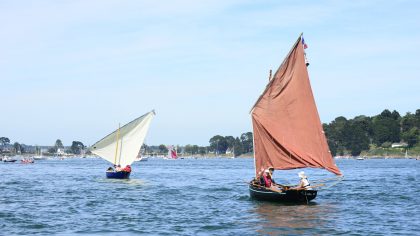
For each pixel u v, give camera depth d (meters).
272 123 47.72
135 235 33.84
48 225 37.28
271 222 38.22
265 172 47.75
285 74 46.81
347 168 158.62
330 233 34.34
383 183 78.88
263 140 48.38
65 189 66.50
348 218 40.00
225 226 36.81
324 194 58.66
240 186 73.56
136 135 84.56
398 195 57.56
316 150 45.56
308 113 45.78
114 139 85.56
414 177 99.06
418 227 36.34
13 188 68.31
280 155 47.44
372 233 34.34
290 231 35.00
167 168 164.12
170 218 40.41
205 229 35.78
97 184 76.31
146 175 108.88
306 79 45.66
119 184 76.69
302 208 45.25
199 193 60.81
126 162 85.75
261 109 48.28
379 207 46.44
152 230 35.47
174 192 62.31
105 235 33.81
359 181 84.69
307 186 45.97
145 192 62.22
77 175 107.06
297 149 46.47
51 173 118.50
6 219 39.72
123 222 38.62
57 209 45.59
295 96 46.34
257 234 34.03
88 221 39.06
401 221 38.72
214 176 106.00
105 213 43.16
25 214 42.41
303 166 46.38
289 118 46.81
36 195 58.00
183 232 34.75
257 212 43.06
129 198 54.69
